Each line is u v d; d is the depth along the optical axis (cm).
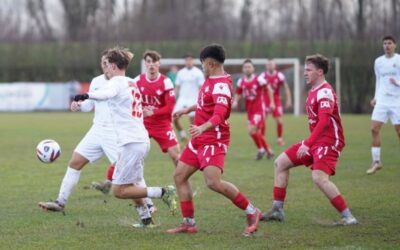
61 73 11850
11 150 4341
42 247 1733
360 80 10288
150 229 1961
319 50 10919
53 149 2175
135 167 1902
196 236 1864
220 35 12788
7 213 2203
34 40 12381
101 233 1902
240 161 3741
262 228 1969
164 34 12588
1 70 11819
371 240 1808
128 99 1883
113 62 1905
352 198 2484
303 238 1834
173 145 2725
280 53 11288
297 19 12406
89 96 1784
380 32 11019
